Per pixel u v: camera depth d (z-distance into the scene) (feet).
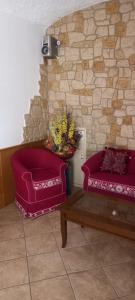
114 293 6.52
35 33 12.57
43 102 13.79
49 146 12.59
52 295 6.47
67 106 13.60
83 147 13.44
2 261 7.79
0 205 11.43
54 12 11.80
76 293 6.52
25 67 12.20
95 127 12.94
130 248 8.43
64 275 7.16
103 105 12.46
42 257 7.97
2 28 10.64
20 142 12.46
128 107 11.82
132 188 9.81
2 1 9.55
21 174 9.86
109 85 12.09
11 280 7.00
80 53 12.53
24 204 10.52
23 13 11.06
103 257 7.95
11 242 8.76
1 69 10.88
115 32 11.42
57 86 13.69
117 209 8.04
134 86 11.47
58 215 10.65
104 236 9.14
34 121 13.25
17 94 11.92
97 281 6.93
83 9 11.95
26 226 9.80
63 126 12.44
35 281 6.95
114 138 12.51
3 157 11.38
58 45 13.10
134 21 10.89
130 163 11.41
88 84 12.65
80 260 7.81
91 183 10.84
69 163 12.78
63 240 8.39
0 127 11.21
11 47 11.23
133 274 7.19
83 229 9.63
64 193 11.30
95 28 11.85
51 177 10.71
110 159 11.44
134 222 7.18
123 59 11.49
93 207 8.18
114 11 11.24
